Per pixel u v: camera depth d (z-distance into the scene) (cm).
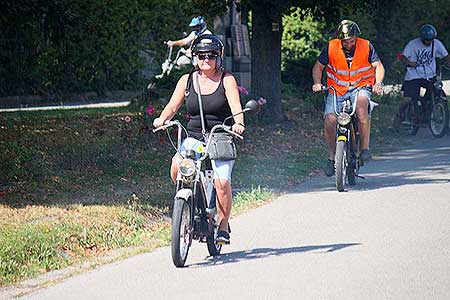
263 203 1623
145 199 1566
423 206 1539
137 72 3903
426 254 1198
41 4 2133
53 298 1052
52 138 2170
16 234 1277
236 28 3481
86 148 1997
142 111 2666
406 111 2567
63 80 3647
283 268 1150
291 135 2450
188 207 1154
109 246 1316
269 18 2592
